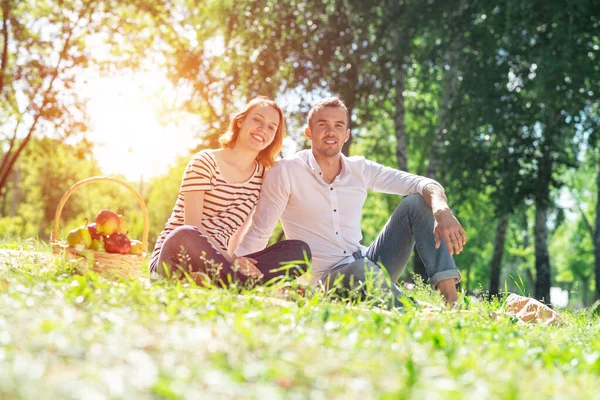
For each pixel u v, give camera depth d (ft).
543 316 16.87
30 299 9.73
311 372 6.71
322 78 52.65
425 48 53.31
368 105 54.29
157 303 10.71
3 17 60.34
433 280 15.96
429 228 16.33
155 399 5.59
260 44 53.52
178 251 14.75
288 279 14.19
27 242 21.40
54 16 61.41
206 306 10.59
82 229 15.52
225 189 16.40
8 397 5.14
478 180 52.75
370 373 7.05
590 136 52.60
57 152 64.49
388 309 14.60
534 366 8.61
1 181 62.64
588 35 48.14
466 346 9.62
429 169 54.39
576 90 45.21
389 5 52.54
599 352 10.09
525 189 51.16
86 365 6.31
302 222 17.03
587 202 96.22
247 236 16.47
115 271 15.33
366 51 52.19
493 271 65.82
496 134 51.47
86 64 60.13
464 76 50.75
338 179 17.17
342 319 10.71
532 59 46.96
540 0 47.06
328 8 53.11
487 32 50.31
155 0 60.44
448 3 50.29
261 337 8.30
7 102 63.26
